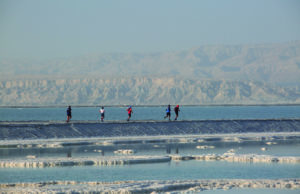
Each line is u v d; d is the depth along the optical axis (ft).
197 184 345.10
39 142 551.59
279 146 546.26
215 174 382.01
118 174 378.73
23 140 569.64
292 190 332.80
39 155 464.65
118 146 536.83
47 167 406.21
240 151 502.79
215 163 430.61
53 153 478.18
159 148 522.88
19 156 456.04
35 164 412.77
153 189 325.62
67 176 369.09
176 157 451.53
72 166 411.34
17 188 327.06
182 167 410.31
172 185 336.29
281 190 332.39
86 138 597.11
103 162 424.46
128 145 545.85
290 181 354.74
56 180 353.92
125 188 323.57
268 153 488.85
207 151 501.15
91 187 327.47
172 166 415.03
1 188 326.85
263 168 406.41
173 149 515.50
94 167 407.85
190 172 389.19
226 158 453.58
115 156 456.86
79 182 347.36
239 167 410.52
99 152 487.20
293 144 566.36
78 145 542.16
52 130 614.75
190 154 474.08
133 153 482.28
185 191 328.08
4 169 395.55
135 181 350.64
